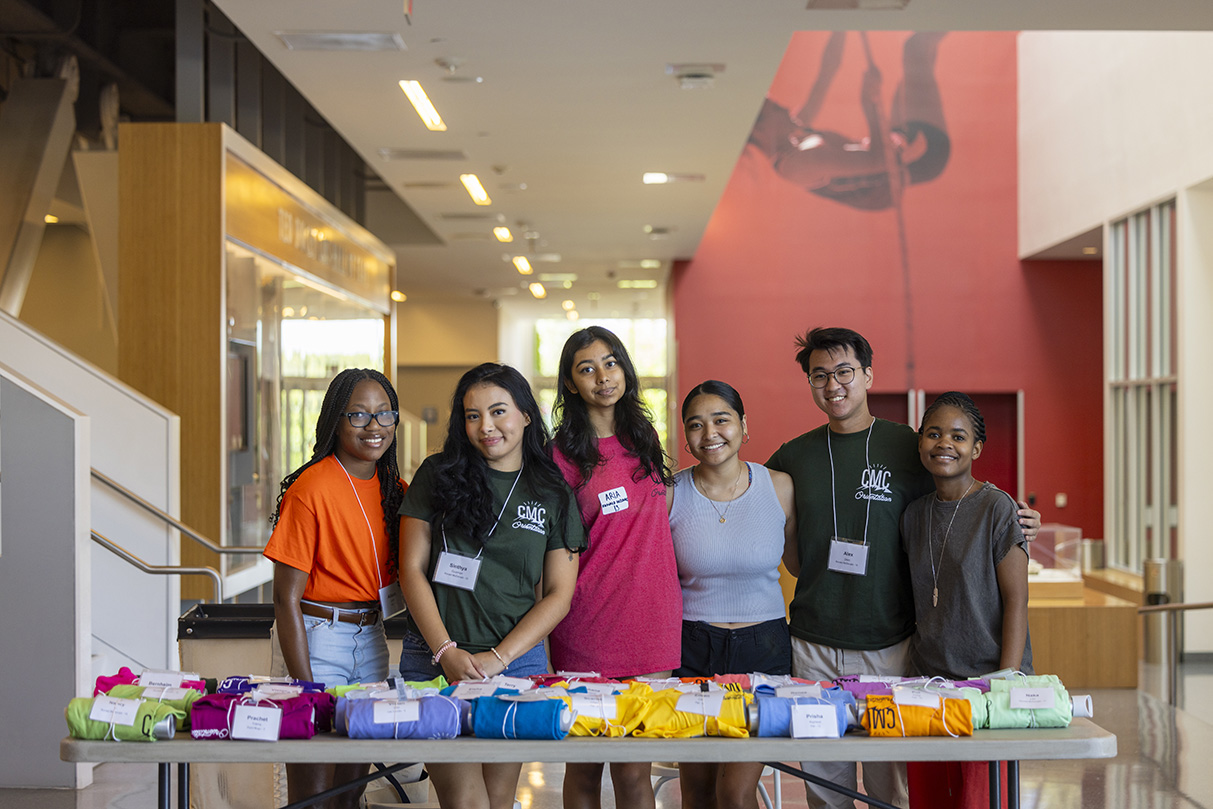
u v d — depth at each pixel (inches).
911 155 546.9
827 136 552.4
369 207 565.6
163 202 289.7
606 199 438.6
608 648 129.5
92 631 251.9
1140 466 406.9
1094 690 298.0
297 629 126.8
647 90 288.8
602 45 251.9
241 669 168.2
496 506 124.5
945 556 128.7
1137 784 208.1
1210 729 253.1
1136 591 363.6
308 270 390.3
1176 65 368.2
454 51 256.7
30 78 342.6
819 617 137.6
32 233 327.3
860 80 550.3
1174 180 369.4
